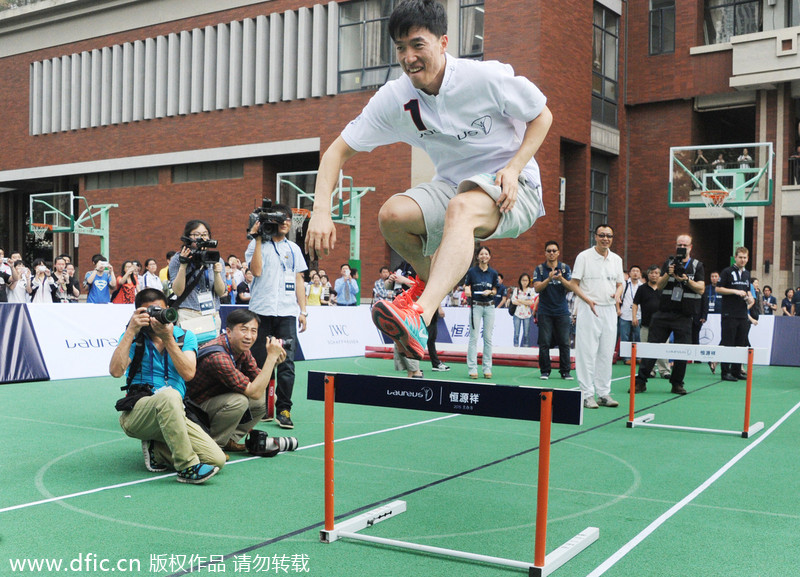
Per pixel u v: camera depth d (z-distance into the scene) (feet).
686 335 30.94
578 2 68.80
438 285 8.79
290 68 79.00
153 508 13.07
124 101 92.22
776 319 45.78
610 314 26.71
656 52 74.69
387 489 14.73
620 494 14.60
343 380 11.46
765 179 50.11
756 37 65.46
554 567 10.37
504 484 15.24
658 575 10.24
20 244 115.55
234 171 84.84
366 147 10.80
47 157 100.48
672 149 54.44
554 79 65.51
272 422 22.52
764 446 19.71
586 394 26.53
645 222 75.87
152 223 90.99
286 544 11.33
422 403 10.67
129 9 91.35
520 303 46.32
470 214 9.15
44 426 20.94
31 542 11.19
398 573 10.21
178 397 14.94
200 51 86.02
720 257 84.53
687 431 21.95
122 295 42.06
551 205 65.72
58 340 31.50
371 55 74.33
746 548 11.41
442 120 9.82
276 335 21.47
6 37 103.91
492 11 66.08
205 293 20.58
